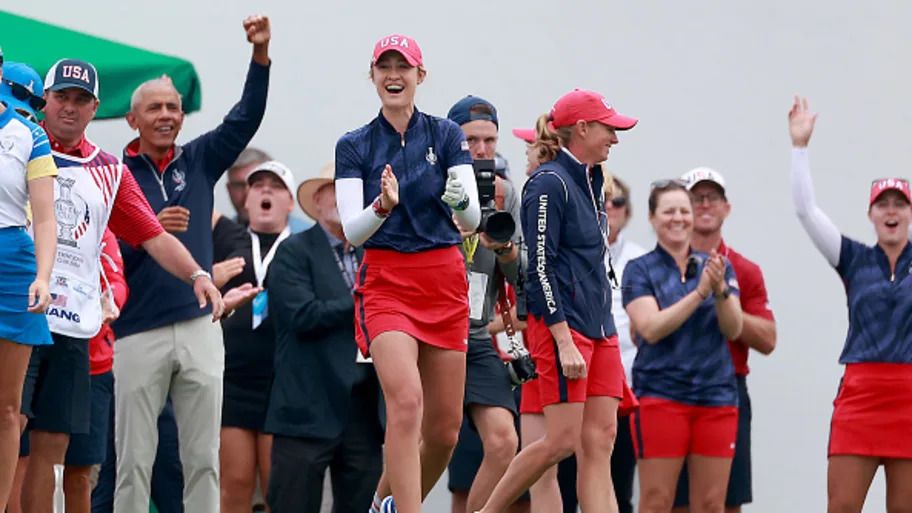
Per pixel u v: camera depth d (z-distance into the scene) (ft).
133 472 105.19
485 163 97.50
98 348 101.19
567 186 97.45
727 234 145.59
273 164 124.47
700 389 114.93
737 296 118.11
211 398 106.42
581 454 98.53
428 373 90.58
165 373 105.91
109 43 120.37
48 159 86.17
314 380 109.70
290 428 109.29
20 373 86.28
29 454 96.94
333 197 111.86
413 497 86.22
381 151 89.30
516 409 110.01
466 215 87.86
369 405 111.34
